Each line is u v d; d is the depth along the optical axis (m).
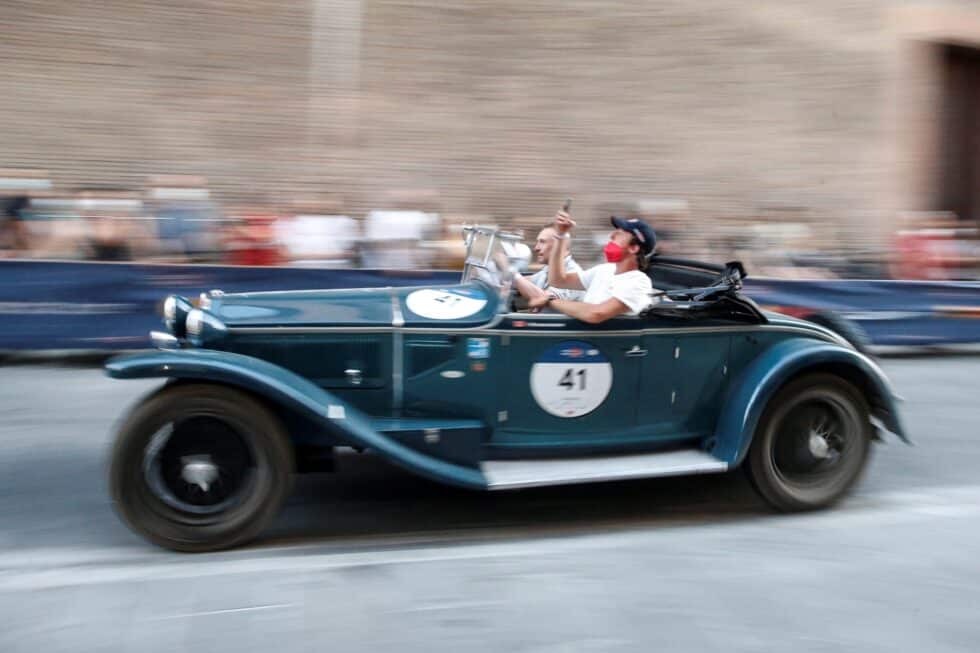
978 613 3.54
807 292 8.49
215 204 8.84
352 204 11.20
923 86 15.54
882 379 4.64
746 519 4.61
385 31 14.30
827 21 16.08
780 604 3.56
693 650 3.19
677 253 10.48
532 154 12.94
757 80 14.88
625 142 13.43
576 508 4.74
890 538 4.32
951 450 5.83
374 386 4.25
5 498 4.59
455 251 8.38
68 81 12.49
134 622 3.29
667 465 4.45
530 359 4.34
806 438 4.65
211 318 4.12
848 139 14.16
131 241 7.85
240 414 3.91
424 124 13.04
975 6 15.87
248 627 3.27
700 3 15.94
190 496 3.95
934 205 15.41
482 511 4.66
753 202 12.53
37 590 3.54
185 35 13.51
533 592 3.61
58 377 6.94
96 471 5.02
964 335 8.80
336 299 4.49
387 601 3.50
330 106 13.03
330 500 4.73
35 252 7.70
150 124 12.12
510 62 14.37
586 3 15.45
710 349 4.58
